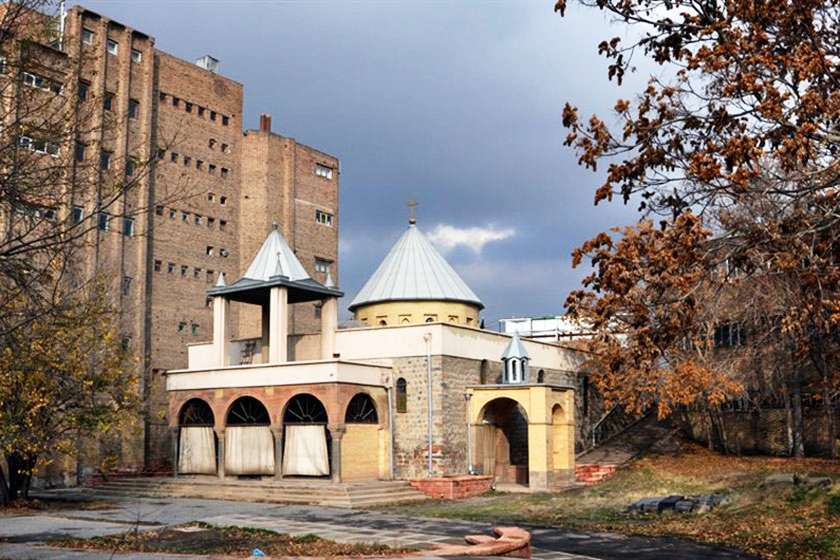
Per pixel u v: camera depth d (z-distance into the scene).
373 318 47.69
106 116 23.59
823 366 35.59
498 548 18.44
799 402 40.66
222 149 64.38
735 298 32.44
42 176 15.32
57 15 21.45
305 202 71.25
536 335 70.25
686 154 15.29
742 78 13.92
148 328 55.44
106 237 51.16
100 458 47.56
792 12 14.16
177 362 57.44
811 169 15.04
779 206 17.00
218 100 64.06
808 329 25.09
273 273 41.38
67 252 16.89
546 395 38.84
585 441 49.62
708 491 32.31
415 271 47.91
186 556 17.03
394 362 40.00
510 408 44.31
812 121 13.91
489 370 42.44
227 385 39.06
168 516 27.97
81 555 17.25
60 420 31.34
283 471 37.06
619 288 15.41
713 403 37.69
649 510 28.08
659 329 15.73
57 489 42.31
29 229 15.01
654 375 37.34
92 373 32.50
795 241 14.60
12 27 15.06
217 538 20.59
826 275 14.55
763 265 15.58
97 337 33.03
